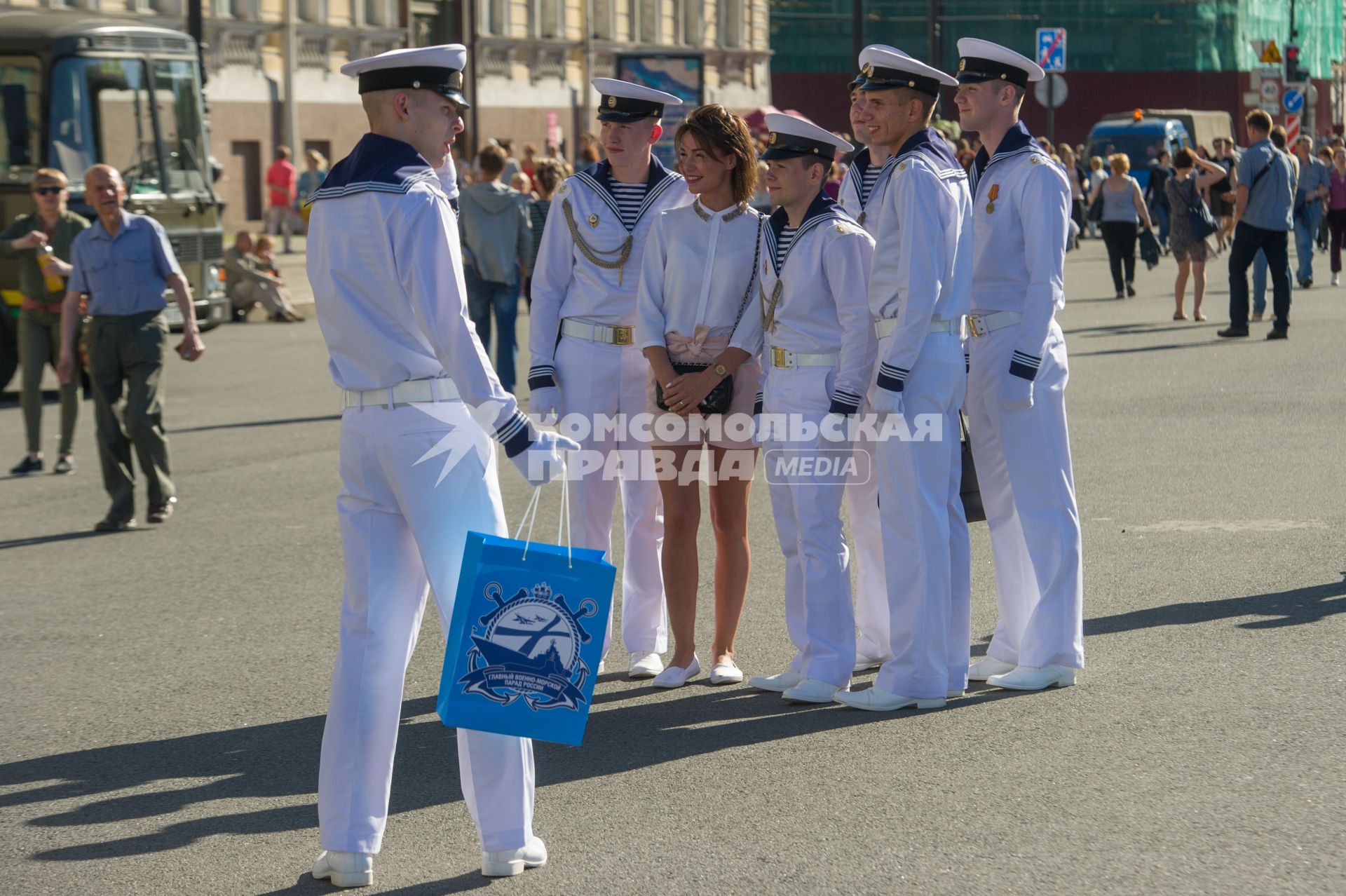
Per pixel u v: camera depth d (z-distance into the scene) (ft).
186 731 44.09
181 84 137.28
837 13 483.10
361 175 32.50
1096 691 44.83
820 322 44.39
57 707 46.26
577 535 48.62
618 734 42.93
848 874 33.35
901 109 43.09
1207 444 82.69
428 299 31.91
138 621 55.42
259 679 48.55
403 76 32.81
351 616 33.68
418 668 49.93
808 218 44.14
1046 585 45.39
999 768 39.19
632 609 49.01
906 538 43.68
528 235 104.73
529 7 356.79
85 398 115.14
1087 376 108.68
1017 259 44.75
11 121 126.41
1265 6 497.46
